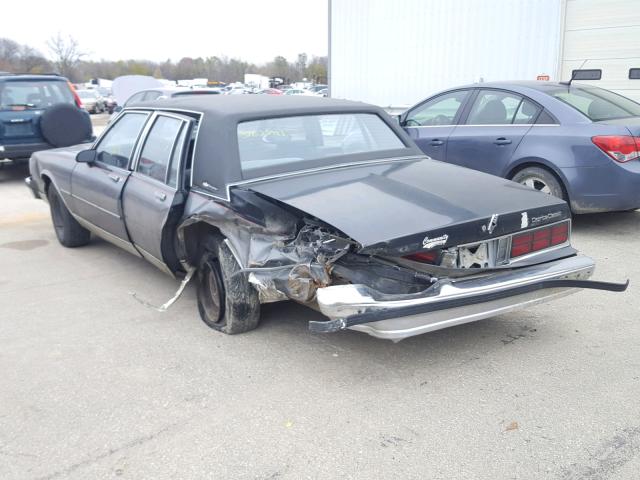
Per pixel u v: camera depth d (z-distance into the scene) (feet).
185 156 14.53
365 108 16.35
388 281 11.29
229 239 13.09
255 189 12.89
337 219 11.15
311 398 11.26
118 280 18.43
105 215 17.92
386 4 45.75
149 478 9.19
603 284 12.43
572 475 8.91
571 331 13.82
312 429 10.28
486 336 13.69
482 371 12.08
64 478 9.25
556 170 20.98
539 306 15.34
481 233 11.50
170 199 14.34
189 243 14.64
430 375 11.99
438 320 11.10
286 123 14.69
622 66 35.01
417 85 45.06
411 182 13.25
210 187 13.62
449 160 24.39
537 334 13.71
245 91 109.70
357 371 12.23
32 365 12.96
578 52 36.68
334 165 14.46
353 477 9.04
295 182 13.33
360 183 13.16
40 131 35.94
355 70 49.06
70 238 21.80
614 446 9.55
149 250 15.81
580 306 15.25
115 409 11.12
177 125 15.26
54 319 15.46
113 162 17.98
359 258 11.51
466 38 41.52
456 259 11.68
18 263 20.52
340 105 15.98
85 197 19.08
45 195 22.91
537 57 38.29
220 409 10.99
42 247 22.56
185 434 10.27
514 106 22.72
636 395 11.02
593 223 23.25
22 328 14.96
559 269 12.42
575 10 36.29
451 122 24.66
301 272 11.67
